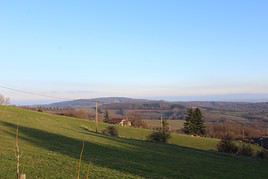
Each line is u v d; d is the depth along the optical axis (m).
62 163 33.84
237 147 70.69
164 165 42.06
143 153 51.91
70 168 31.59
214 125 126.00
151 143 69.19
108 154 46.03
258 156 68.81
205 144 83.25
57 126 78.88
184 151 61.91
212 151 68.75
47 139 55.69
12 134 56.72
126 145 59.56
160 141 76.50
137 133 88.12
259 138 98.50
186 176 35.88
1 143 43.88
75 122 90.88
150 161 44.09
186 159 51.06
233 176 40.31
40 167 30.23
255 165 54.22
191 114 114.69
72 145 51.66
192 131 112.94
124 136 81.56
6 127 64.06
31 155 36.69
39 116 87.31
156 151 56.47
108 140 64.25
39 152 40.06
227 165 49.94
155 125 119.06
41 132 63.78
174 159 49.41
